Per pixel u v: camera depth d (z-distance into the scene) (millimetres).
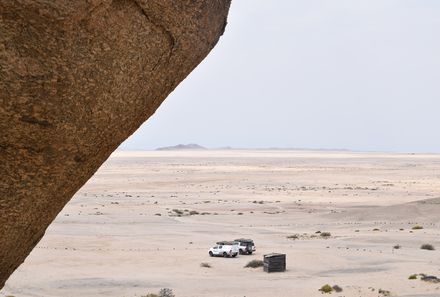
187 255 43500
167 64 7875
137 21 7141
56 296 29812
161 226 61312
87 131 7242
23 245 7969
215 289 31781
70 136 7059
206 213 76000
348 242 50312
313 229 60938
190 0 7637
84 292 30844
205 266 39375
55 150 7055
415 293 30016
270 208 82812
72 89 6730
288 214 74750
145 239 51281
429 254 43281
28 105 6547
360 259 41406
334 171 187500
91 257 41438
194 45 8070
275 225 64625
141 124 8328
